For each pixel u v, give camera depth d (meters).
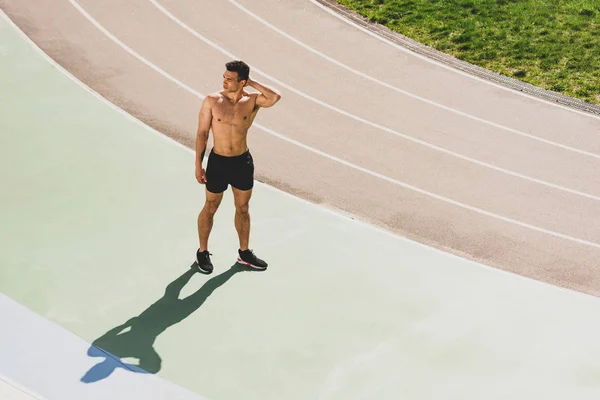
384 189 11.15
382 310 8.49
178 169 10.58
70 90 12.44
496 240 10.29
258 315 8.20
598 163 12.37
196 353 7.65
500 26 16.19
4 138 10.86
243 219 8.38
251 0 16.33
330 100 13.37
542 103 13.92
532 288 9.29
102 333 7.76
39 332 7.66
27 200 9.59
